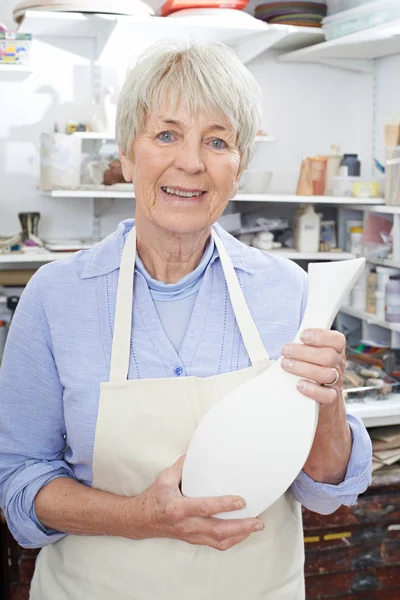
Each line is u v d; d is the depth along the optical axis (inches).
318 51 110.2
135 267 49.7
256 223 116.4
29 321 48.7
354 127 123.6
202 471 42.7
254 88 46.2
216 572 47.8
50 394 48.9
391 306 102.7
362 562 88.6
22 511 48.6
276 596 49.3
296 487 49.1
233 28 101.5
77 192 101.4
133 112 45.3
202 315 48.8
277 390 42.0
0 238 106.4
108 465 47.6
